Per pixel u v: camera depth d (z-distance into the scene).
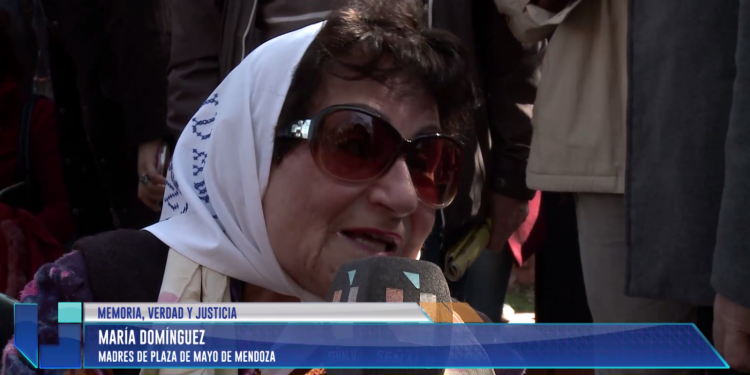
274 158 1.31
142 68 3.07
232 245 1.33
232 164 1.33
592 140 2.11
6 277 2.83
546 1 2.19
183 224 1.40
